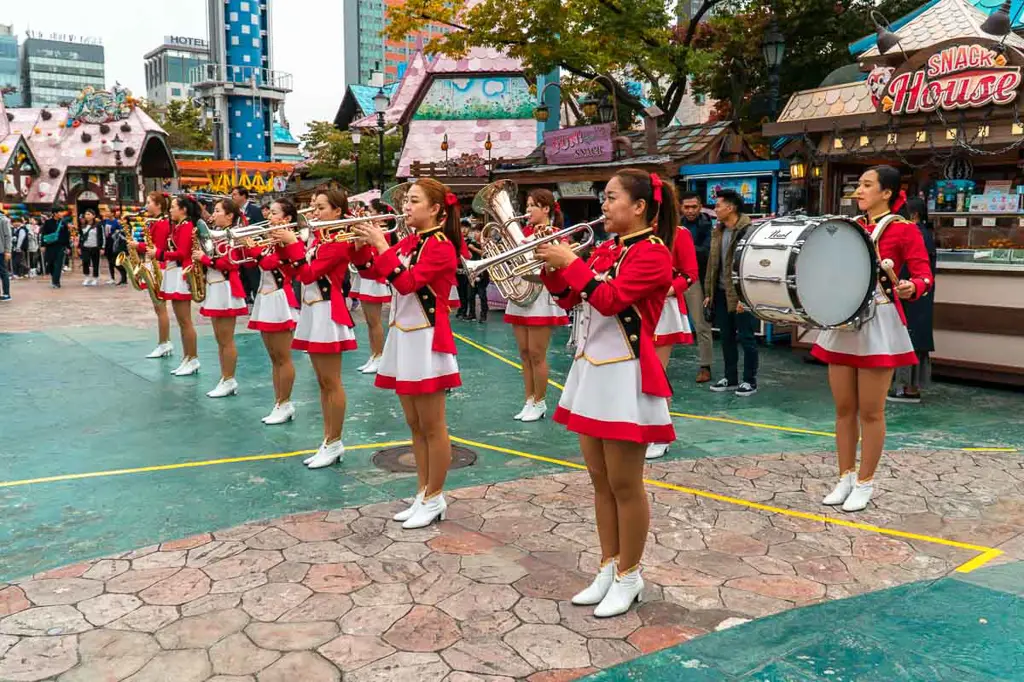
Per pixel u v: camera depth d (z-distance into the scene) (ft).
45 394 25.35
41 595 11.77
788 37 65.26
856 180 33.35
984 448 19.60
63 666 9.89
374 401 24.81
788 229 13.93
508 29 56.29
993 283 26.00
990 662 9.86
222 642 10.46
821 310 13.71
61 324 40.70
